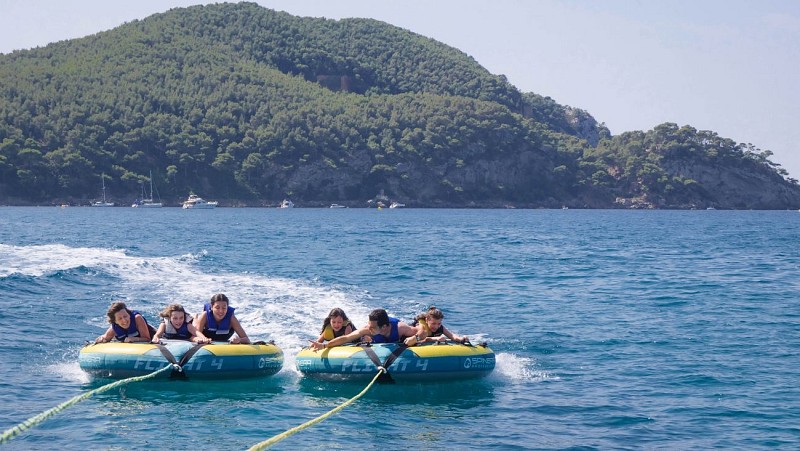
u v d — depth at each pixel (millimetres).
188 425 9805
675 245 48781
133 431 9508
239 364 11969
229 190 177125
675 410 10641
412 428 9859
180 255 34656
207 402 10875
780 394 11414
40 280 22047
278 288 22844
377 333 12438
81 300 19344
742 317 18453
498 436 9547
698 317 18438
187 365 11773
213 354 11891
